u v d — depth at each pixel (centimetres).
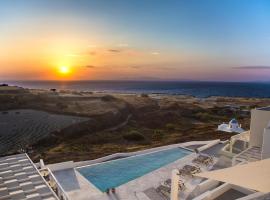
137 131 4188
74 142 3481
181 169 1898
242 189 1225
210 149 2503
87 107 5672
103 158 2261
